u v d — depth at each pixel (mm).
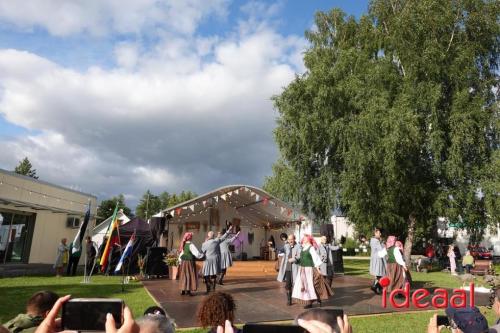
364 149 19750
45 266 19766
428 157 20500
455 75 19812
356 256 43125
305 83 22594
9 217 17547
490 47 21234
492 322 7969
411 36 20391
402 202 21359
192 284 10742
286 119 22953
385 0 23328
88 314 2072
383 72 20609
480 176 19406
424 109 19734
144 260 15930
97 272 17562
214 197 19094
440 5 20594
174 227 21453
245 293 11453
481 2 20812
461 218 20234
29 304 2963
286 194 23797
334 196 22984
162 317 2014
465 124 18922
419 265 22484
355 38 24766
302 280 9117
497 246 40344
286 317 8016
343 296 10938
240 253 22703
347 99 21828
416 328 7258
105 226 25641
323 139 22312
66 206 21750
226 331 2191
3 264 17062
